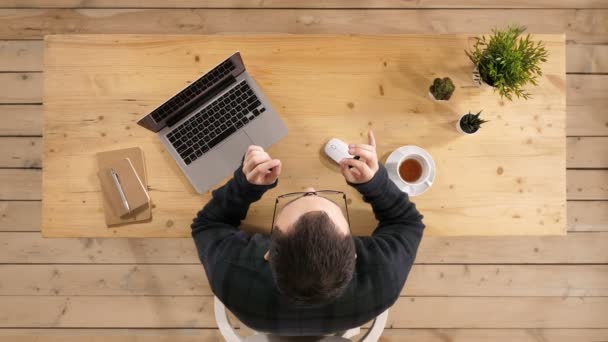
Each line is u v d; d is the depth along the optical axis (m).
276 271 0.85
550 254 2.11
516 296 2.11
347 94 1.32
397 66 1.32
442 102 1.32
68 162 1.29
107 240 2.06
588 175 2.11
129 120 1.30
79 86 1.30
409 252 1.11
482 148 1.31
